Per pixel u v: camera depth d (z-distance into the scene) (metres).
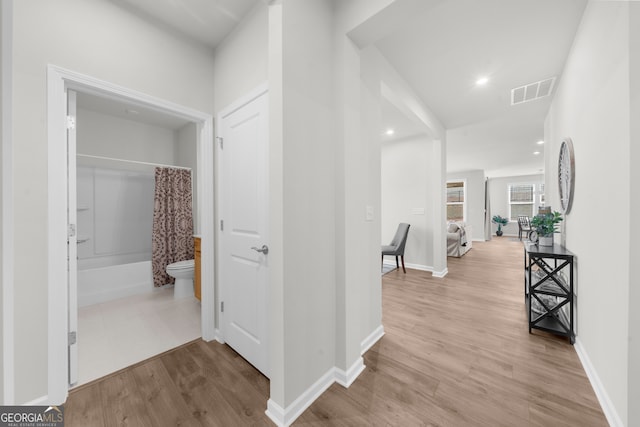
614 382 1.30
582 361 1.77
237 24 1.93
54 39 1.42
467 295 3.22
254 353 1.76
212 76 2.19
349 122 1.65
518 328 2.31
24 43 1.33
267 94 1.67
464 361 1.82
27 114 1.34
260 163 1.72
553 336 2.16
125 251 4.03
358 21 1.53
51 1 1.42
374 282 2.09
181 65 1.99
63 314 1.45
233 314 1.98
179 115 2.02
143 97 1.77
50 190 1.40
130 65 1.71
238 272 1.92
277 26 1.33
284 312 1.32
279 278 1.33
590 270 1.70
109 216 3.89
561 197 2.46
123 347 2.04
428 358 1.86
